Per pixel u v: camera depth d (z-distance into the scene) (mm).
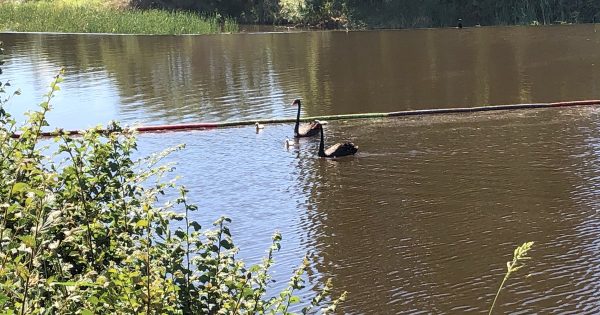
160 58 38625
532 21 54406
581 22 54219
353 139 21703
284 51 41031
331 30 54406
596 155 19031
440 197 16219
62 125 23828
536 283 11992
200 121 24312
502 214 15078
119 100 27703
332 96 28125
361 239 14031
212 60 37781
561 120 23156
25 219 5309
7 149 6418
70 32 51438
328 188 17141
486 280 12156
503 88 28812
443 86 29609
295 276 6285
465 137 21422
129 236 6164
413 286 11969
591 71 31781
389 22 57000
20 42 45594
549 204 15555
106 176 6574
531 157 19047
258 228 14695
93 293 5207
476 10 56594
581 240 13633
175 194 16703
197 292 5918
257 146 21172
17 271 4773
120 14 54656
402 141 21250
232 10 63375
